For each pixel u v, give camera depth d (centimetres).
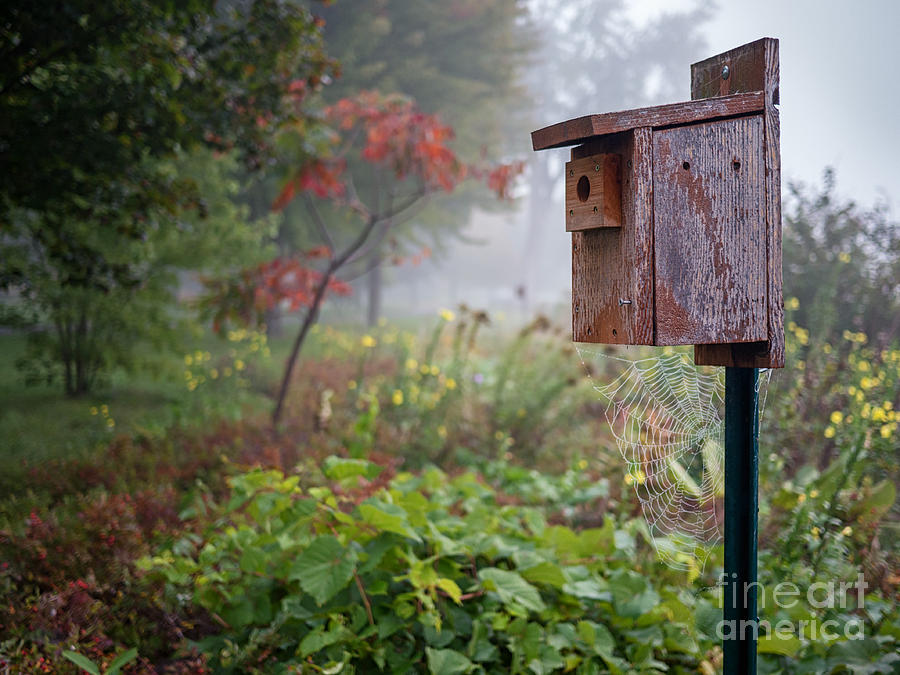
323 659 297
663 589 347
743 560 236
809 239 610
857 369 455
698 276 221
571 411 718
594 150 236
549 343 902
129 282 563
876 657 276
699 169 219
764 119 222
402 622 305
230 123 549
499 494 528
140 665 305
